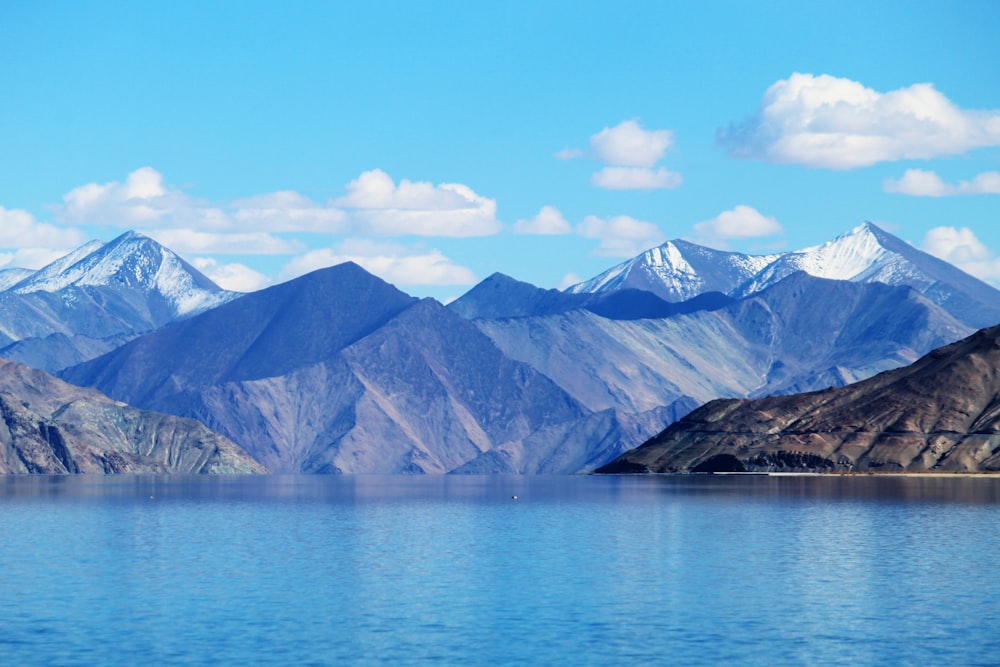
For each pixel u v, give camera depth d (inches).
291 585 4507.9
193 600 4151.1
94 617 3838.6
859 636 3555.6
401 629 3661.4
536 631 3631.9
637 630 3641.7
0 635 3570.4
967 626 3690.9
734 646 3435.0
